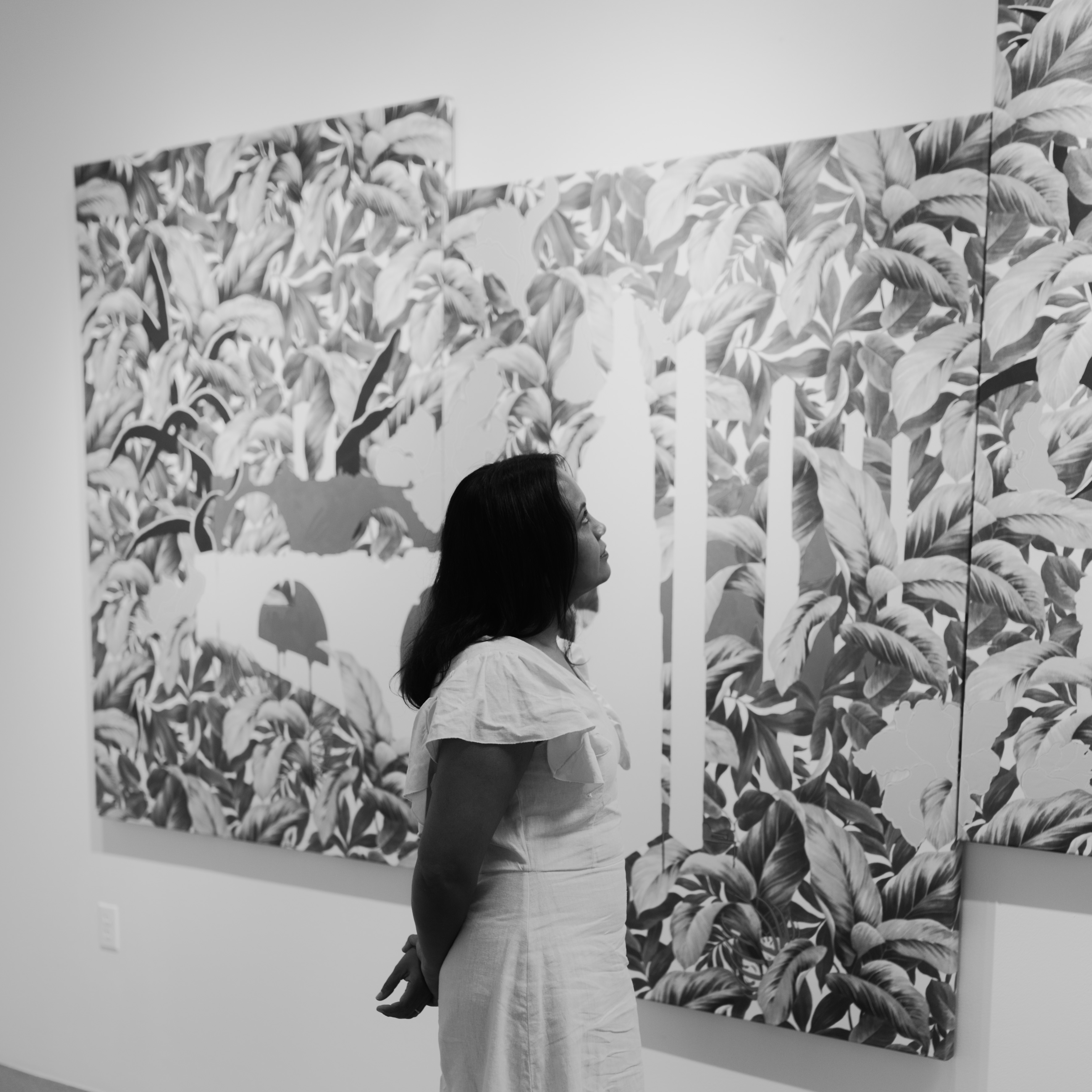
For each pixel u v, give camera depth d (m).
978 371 1.65
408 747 2.13
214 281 2.27
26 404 2.59
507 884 1.32
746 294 1.80
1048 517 1.62
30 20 2.53
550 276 1.94
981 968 1.75
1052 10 1.58
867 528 1.73
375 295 2.11
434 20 2.08
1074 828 1.63
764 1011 1.85
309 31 2.21
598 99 1.94
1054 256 1.59
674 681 1.88
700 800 1.88
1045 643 1.63
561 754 1.31
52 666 2.61
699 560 1.86
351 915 2.28
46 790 2.64
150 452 2.37
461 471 2.04
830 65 1.76
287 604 2.24
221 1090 2.46
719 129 1.85
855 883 1.77
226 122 2.31
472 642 1.37
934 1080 1.79
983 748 1.68
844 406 1.74
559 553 1.36
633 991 1.51
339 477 2.17
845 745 1.77
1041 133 1.59
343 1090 2.32
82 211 2.41
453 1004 1.33
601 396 1.92
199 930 2.46
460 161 2.06
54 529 2.58
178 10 2.35
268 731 2.28
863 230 1.71
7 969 2.73
